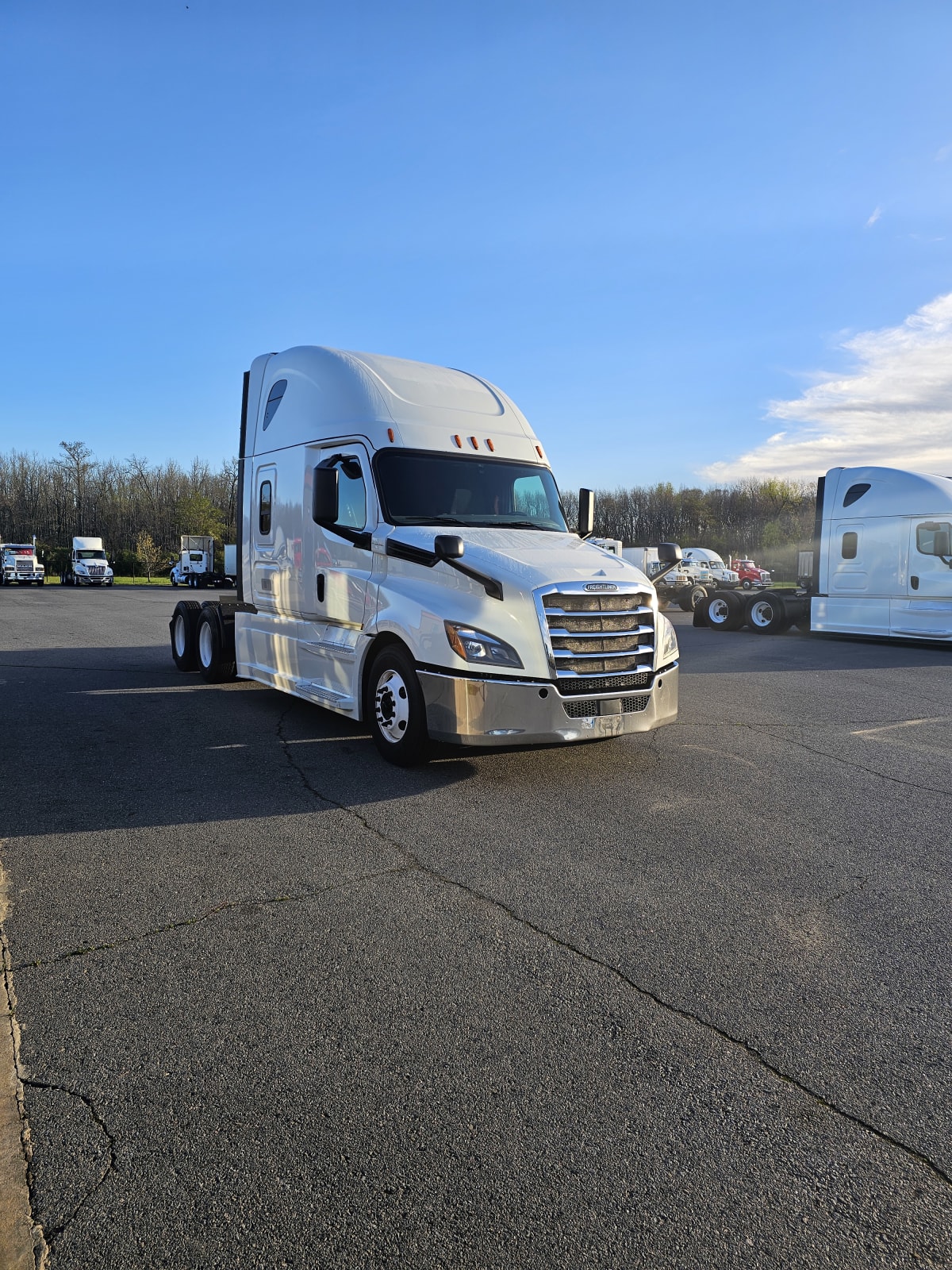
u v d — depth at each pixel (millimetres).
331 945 3541
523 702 5691
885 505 15938
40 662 12398
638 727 6066
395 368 7594
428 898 4039
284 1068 2705
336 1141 2377
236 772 6203
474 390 7883
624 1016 3031
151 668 11789
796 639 17625
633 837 4941
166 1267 1960
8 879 4191
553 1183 2230
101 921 3746
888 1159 2338
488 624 5738
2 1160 2285
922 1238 2066
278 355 8578
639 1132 2428
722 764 6645
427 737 6113
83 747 6938
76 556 53875
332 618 7246
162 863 4426
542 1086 2631
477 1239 2045
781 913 3932
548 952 3512
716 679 11422
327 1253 1999
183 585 51562
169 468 95188
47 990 3158
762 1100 2576
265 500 8586
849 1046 2871
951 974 3379
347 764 6457
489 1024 2969
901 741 7609
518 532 6898
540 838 4891
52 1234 2043
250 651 9086
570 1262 1985
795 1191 2213
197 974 3289
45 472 89625
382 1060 2750
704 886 4234
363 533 6820
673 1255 2008
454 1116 2486
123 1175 2238
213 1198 2164
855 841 4926
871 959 3492
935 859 4660
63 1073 2662
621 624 5996
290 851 4629
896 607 15844
